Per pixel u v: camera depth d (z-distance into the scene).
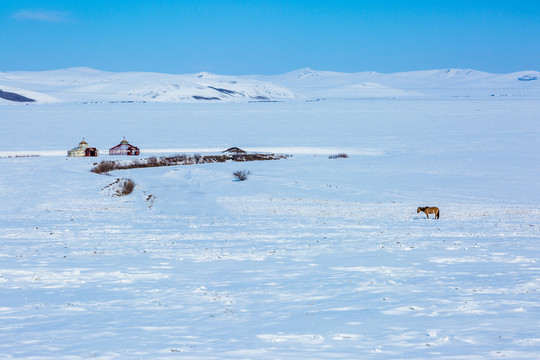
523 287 28.64
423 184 108.00
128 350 17.53
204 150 189.12
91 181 106.25
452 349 17.50
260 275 33.09
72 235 53.28
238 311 23.89
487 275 32.41
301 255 41.09
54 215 74.38
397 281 30.89
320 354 17.00
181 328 20.81
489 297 26.33
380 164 143.25
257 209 81.62
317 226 62.44
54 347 17.91
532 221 66.50
